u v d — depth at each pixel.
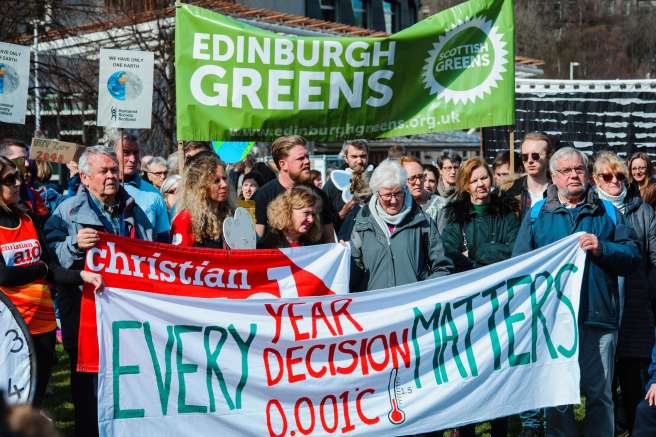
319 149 31.33
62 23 20.84
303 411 5.24
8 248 5.01
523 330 5.52
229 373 5.11
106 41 20.80
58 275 4.95
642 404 5.04
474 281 5.46
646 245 6.28
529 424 6.31
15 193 5.09
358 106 7.18
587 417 5.63
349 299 5.30
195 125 6.93
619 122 12.70
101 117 6.75
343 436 5.29
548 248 5.51
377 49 7.14
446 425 5.44
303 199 5.57
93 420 5.15
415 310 5.39
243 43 6.95
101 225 5.21
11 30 19.77
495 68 7.22
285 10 29.89
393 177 5.40
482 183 6.19
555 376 5.55
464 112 7.24
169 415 5.00
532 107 12.66
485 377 5.48
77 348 5.14
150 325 4.98
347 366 5.31
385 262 5.48
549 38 58.16
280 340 5.20
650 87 12.70
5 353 4.50
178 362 5.02
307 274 5.48
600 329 5.54
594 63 57.91
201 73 6.92
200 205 5.55
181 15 6.91
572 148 5.63
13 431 1.52
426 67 7.23
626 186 7.19
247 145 12.23
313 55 7.06
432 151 32.34
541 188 6.76
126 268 5.06
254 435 5.14
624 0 63.25
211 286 5.29
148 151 21.59
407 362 5.39
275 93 7.03
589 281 5.52
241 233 5.53
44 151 7.80
